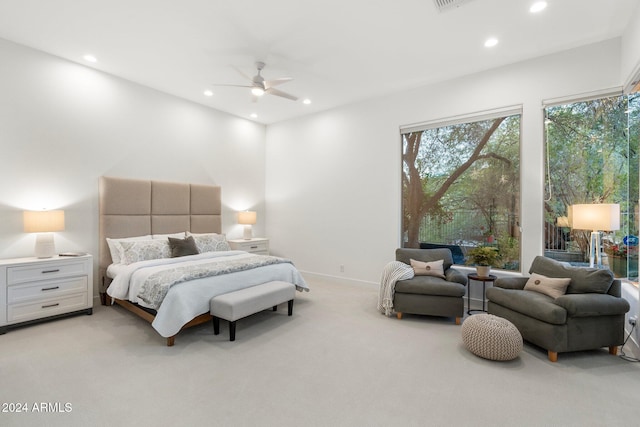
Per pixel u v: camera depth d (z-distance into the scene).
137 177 4.46
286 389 2.10
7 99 3.36
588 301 2.51
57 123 3.71
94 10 2.81
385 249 4.79
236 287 3.27
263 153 6.34
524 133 3.68
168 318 2.74
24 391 2.04
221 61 3.78
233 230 5.83
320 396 2.02
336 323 3.37
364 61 3.73
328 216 5.45
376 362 2.49
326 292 4.65
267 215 6.33
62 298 3.37
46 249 3.35
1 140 3.33
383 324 3.35
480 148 4.08
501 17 2.87
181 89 4.65
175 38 3.27
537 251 3.60
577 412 1.88
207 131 5.37
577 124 3.44
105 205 4.01
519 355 2.64
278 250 6.17
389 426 1.75
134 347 2.72
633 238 3.11
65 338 2.90
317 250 5.58
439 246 4.42
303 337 2.98
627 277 3.17
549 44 3.33
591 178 3.38
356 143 5.11
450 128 4.31
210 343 2.82
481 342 2.53
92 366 2.38
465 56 3.61
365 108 5.00
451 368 2.40
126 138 4.34
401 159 4.72
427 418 1.82
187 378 2.22
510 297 2.93
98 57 3.71
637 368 2.42
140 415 1.82
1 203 3.34
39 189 3.59
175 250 4.06
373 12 2.82
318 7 2.76
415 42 3.32
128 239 4.11
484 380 2.23
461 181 4.23
